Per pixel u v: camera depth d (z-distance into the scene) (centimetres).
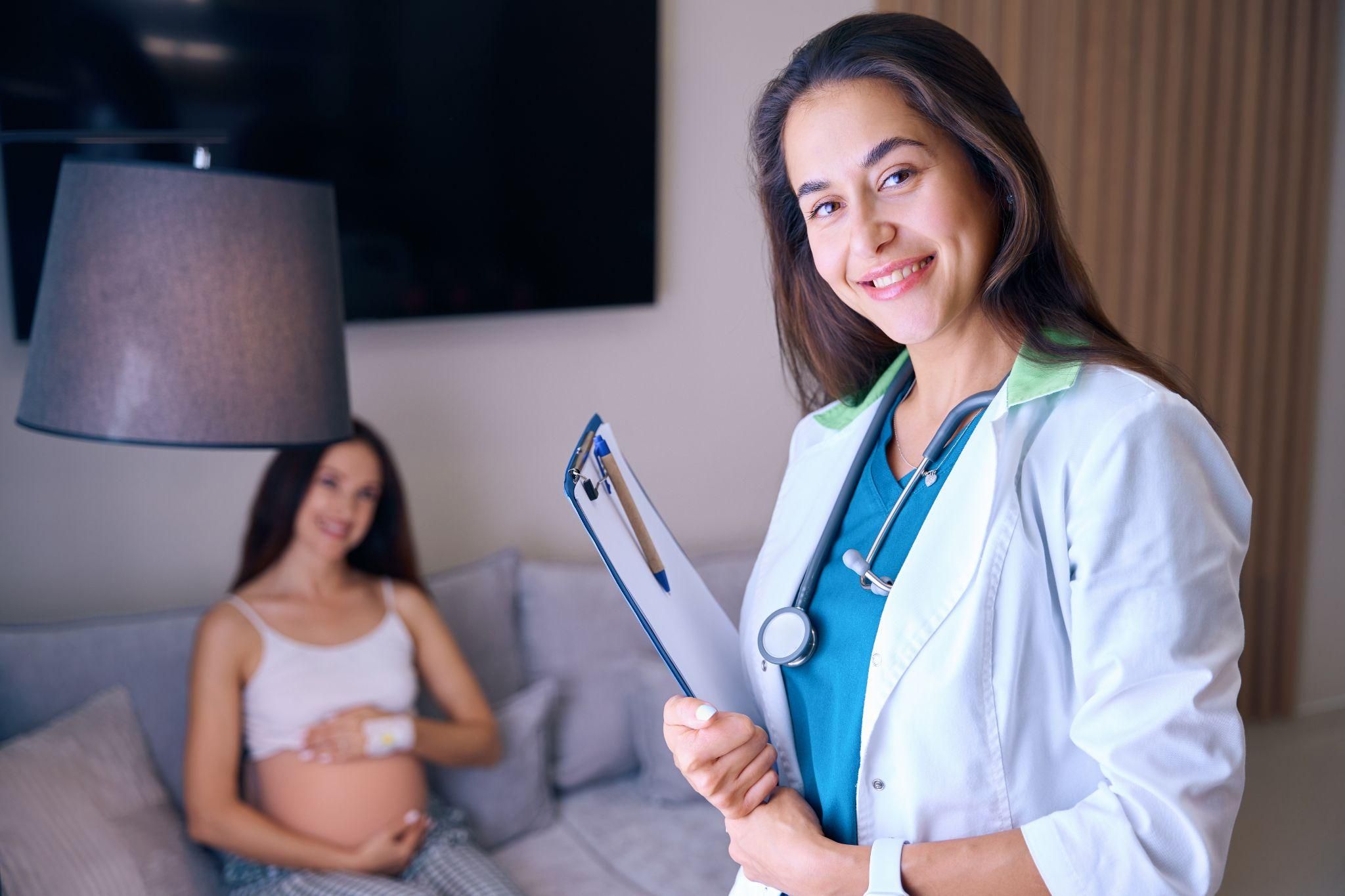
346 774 194
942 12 288
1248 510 89
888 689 94
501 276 247
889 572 101
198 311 135
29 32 196
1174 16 324
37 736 180
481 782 219
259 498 206
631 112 258
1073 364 92
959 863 88
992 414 94
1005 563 92
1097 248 324
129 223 132
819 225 99
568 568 254
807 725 106
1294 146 351
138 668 200
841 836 101
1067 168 314
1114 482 85
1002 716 91
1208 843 82
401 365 245
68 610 218
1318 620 386
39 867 163
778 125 105
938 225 94
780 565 114
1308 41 348
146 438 134
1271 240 353
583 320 266
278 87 217
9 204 199
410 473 249
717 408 287
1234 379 353
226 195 136
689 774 100
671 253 274
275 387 141
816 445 122
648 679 241
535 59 244
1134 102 324
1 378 207
